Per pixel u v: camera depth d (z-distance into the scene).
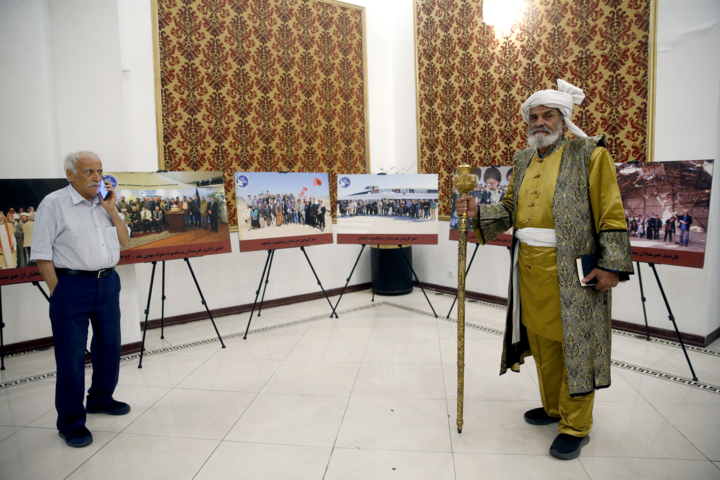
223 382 2.83
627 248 1.78
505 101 4.34
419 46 5.11
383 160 5.51
